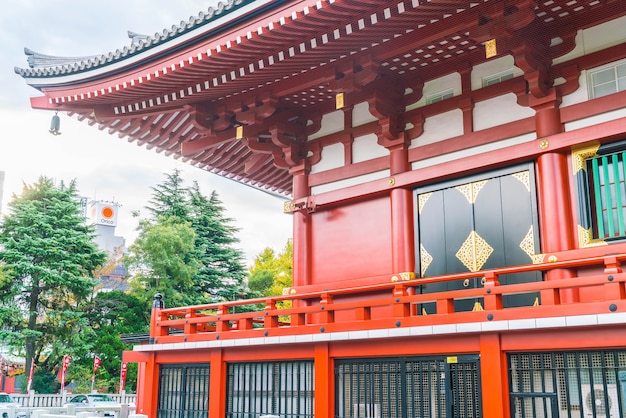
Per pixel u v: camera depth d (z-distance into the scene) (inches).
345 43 475.5
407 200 542.9
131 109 589.0
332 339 470.9
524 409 398.3
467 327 404.8
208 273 1993.1
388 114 542.3
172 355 605.3
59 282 1674.5
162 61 500.1
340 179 589.9
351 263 575.8
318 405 481.4
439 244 521.0
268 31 440.8
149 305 1800.0
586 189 446.9
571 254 438.6
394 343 450.3
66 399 1466.5
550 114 465.7
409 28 462.6
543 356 392.5
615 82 450.9
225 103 600.4
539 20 458.6
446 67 533.0
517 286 400.2
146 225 1873.8
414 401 438.0
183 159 735.1
